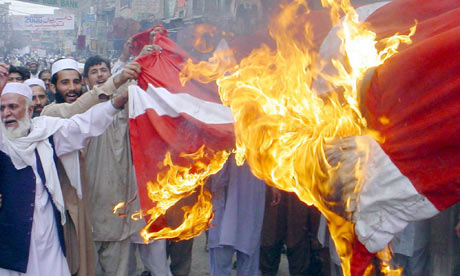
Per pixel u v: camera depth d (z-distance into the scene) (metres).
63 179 3.24
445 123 2.07
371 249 2.23
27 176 3.00
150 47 3.56
